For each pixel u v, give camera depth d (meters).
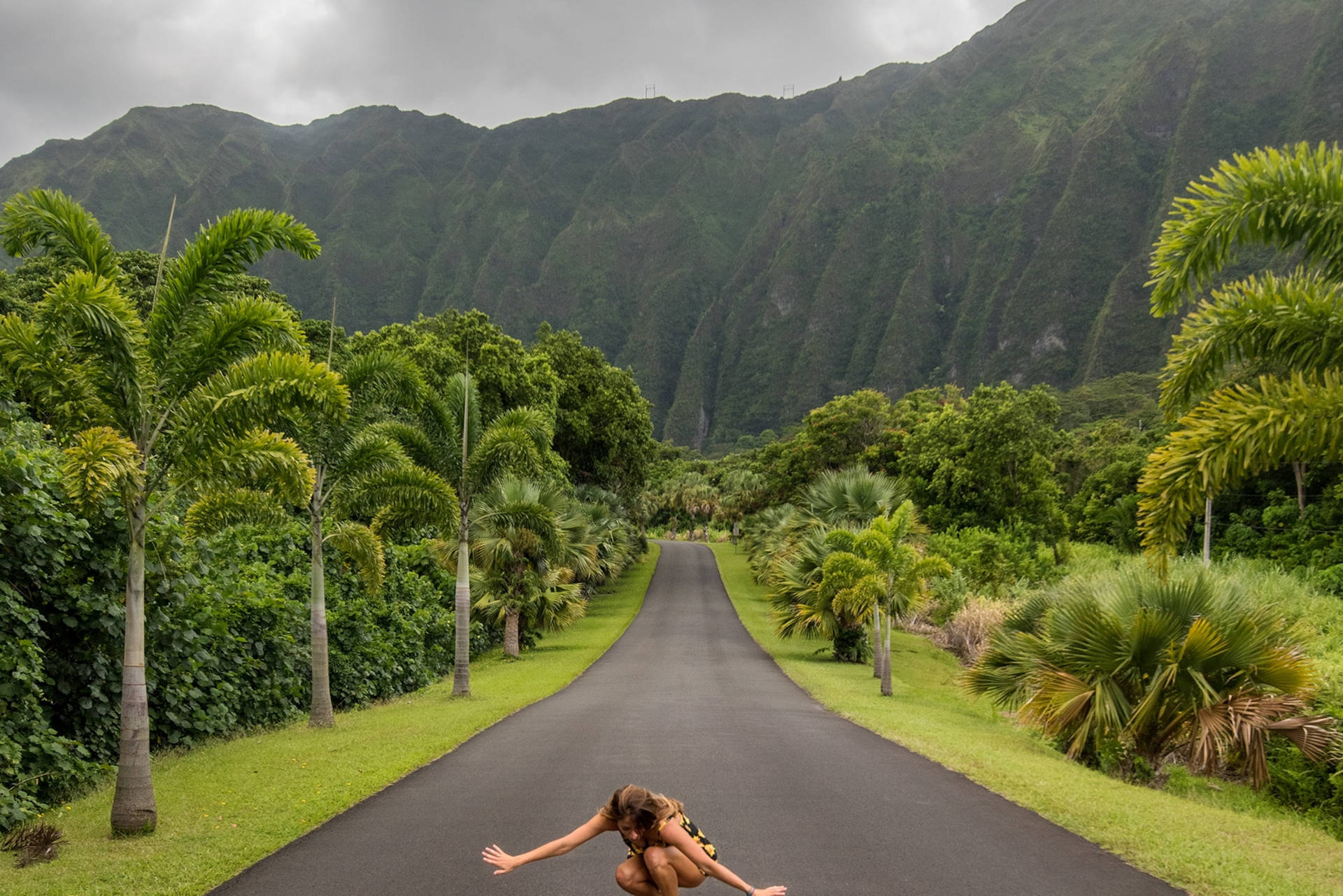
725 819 8.68
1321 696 14.50
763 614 47.69
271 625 17.19
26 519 10.62
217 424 9.55
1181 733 13.45
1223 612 13.31
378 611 23.42
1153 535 8.22
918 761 12.20
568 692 21.97
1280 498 50.97
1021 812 9.07
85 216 9.57
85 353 9.12
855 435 65.38
